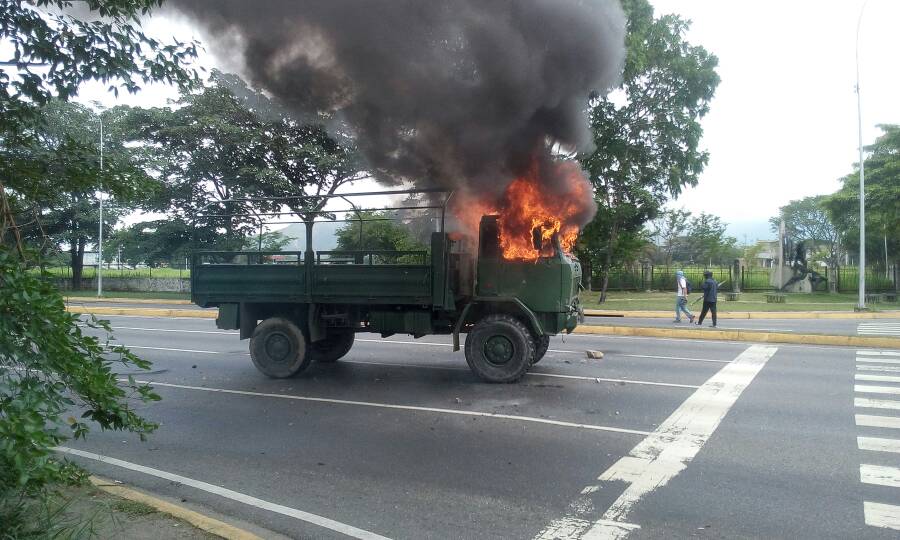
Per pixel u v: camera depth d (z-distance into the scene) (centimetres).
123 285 3591
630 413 702
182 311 2077
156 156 2655
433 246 860
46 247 371
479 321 887
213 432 637
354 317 955
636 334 1482
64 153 420
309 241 917
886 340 1255
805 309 2162
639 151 2339
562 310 874
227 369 1005
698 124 2317
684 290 1783
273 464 538
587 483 487
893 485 478
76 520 379
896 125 3044
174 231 2819
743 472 509
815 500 449
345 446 588
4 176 400
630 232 2795
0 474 294
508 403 754
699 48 2306
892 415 689
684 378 905
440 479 498
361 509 440
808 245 5759
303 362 919
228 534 372
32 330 288
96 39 412
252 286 943
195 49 454
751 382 875
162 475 509
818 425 648
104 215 3091
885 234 3077
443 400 773
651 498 455
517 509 438
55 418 293
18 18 391
